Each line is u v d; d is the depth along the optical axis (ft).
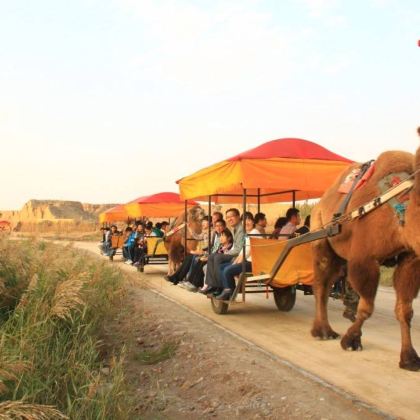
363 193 23.09
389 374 20.84
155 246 60.75
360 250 22.44
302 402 17.57
